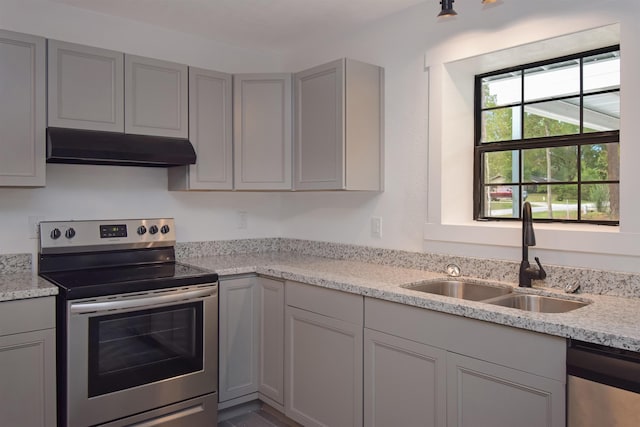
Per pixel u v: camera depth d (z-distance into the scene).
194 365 2.39
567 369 1.43
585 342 1.42
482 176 2.50
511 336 1.57
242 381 2.64
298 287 2.42
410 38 2.56
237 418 2.67
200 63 3.07
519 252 2.13
